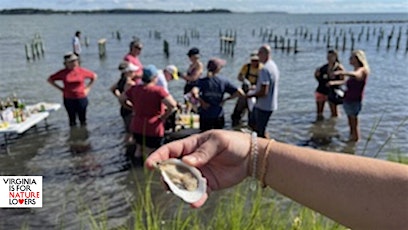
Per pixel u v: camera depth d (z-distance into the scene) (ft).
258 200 8.13
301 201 3.44
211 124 24.07
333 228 7.29
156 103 21.79
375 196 3.09
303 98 45.34
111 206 17.51
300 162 3.46
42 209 17.39
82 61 89.15
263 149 3.68
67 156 24.77
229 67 77.20
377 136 29.30
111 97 44.47
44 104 33.55
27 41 145.48
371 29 281.13
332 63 33.55
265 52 24.38
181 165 3.66
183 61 87.81
